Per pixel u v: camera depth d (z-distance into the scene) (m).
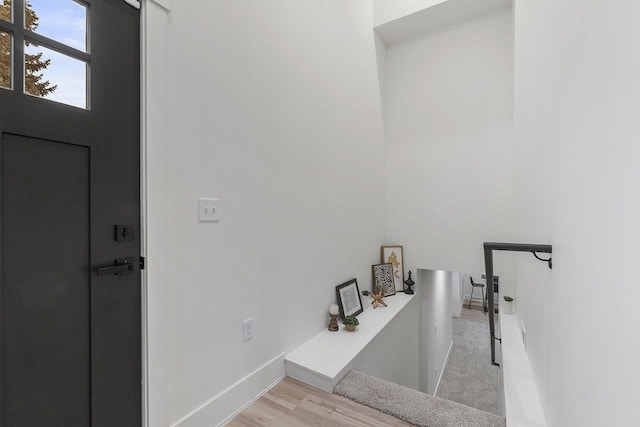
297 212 2.29
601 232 0.70
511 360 2.01
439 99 3.64
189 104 1.50
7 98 0.97
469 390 5.28
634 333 0.53
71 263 1.12
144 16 1.33
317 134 2.54
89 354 1.17
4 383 0.97
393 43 3.92
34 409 1.04
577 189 0.88
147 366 1.33
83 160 1.15
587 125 0.80
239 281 1.78
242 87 1.81
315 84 2.52
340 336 2.50
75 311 1.13
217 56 1.65
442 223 3.61
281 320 2.12
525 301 2.16
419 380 4.10
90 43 1.17
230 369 1.71
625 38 0.58
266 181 1.99
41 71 1.06
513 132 3.12
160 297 1.38
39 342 1.04
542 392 1.49
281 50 2.13
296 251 2.28
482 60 3.40
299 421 1.66
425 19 3.47
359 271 3.26
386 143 3.97
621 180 0.59
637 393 0.51
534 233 1.71
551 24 1.26
